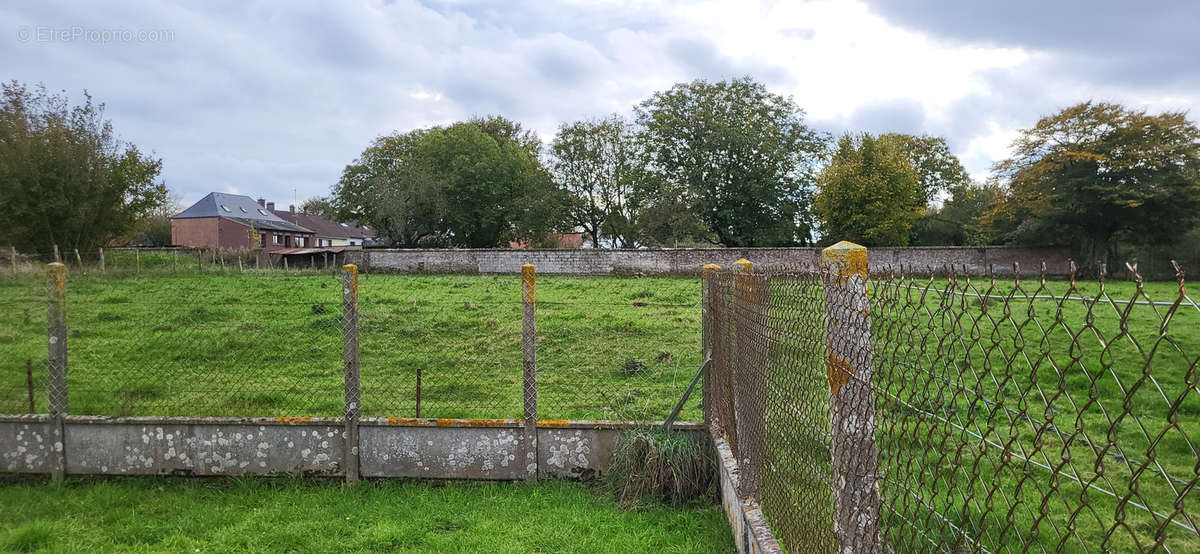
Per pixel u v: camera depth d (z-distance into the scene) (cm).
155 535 478
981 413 654
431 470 572
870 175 4169
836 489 263
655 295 1658
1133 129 3312
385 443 573
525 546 458
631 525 488
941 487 436
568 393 820
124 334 979
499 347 1061
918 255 3331
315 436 574
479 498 541
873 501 252
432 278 2345
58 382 576
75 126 2853
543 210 4666
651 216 4234
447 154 5172
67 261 2575
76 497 543
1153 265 3312
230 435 574
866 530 253
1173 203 3288
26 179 2669
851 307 257
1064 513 472
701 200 4228
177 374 834
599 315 1316
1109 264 3419
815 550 302
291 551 454
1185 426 663
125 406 687
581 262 3200
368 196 4928
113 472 577
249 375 855
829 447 289
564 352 1036
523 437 571
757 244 4503
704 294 588
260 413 715
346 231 9725
